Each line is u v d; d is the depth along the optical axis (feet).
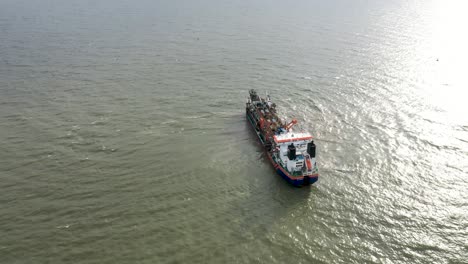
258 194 153.17
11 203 142.72
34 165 167.53
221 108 235.20
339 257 120.47
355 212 141.59
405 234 129.70
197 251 122.31
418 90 254.68
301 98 247.70
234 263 117.80
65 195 148.46
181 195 150.92
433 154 178.70
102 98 241.96
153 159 175.83
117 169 166.91
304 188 157.07
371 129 204.85
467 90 252.42
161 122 213.46
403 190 153.48
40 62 309.83
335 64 313.32
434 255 120.16
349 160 175.83
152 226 133.28
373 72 292.61
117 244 124.77
